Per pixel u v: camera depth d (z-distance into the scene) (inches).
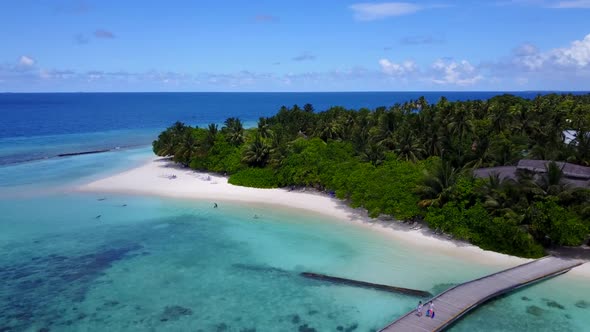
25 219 2085.4
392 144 2605.8
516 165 2171.5
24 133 5679.1
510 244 1606.8
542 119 3233.3
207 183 2765.7
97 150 4222.4
